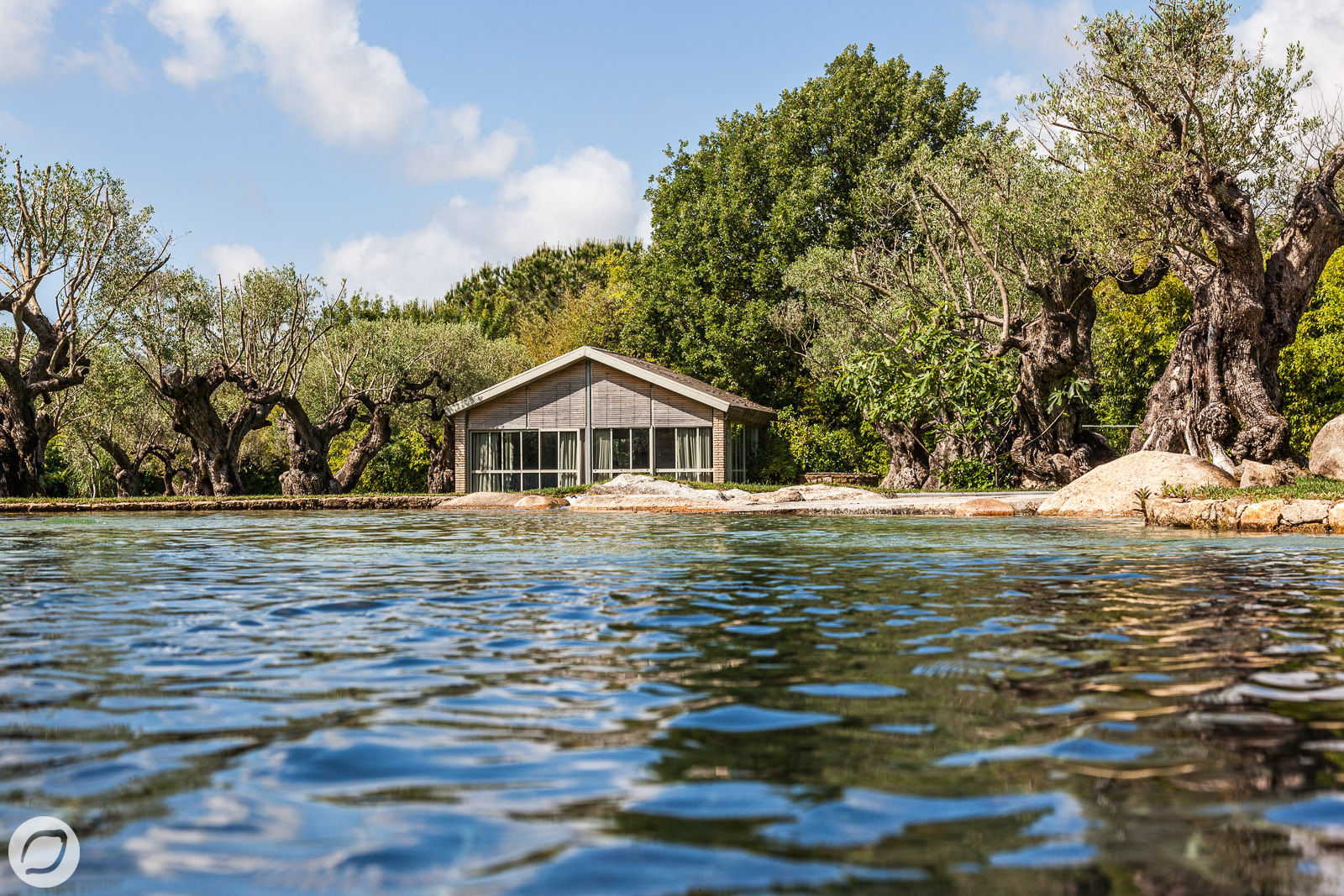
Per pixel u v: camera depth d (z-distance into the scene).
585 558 8.71
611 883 1.81
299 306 28.47
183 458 36.06
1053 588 6.21
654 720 3.00
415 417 33.38
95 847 2.01
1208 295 18.30
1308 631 4.51
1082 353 22.39
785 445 34.00
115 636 4.59
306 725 2.98
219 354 28.33
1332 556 8.30
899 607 5.42
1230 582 6.45
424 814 2.20
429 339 33.19
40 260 24.33
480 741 2.79
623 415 30.09
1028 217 21.88
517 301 54.75
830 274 30.03
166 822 2.15
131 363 28.05
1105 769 2.46
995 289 26.05
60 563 8.46
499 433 31.20
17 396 24.66
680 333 40.00
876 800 2.25
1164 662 3.82
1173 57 16.61
